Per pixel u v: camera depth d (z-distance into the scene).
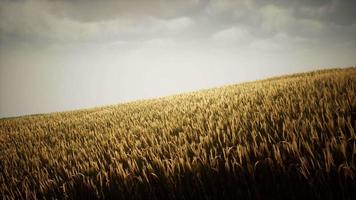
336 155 2.75
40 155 5.86
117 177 3.46
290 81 11.30
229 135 4.20
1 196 3.98
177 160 3.40
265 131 3.96
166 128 5.86
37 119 16.09
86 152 5.22
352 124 3.75
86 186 3.48
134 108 13.16
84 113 16.14
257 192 2.50
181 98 14.06
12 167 5.32
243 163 3.06
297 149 2.95
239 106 6.79
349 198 2.18
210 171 2.96
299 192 2.47
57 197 3.54
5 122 16.62
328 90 6.57
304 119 4.22
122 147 4.82
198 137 4.59
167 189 2.98
